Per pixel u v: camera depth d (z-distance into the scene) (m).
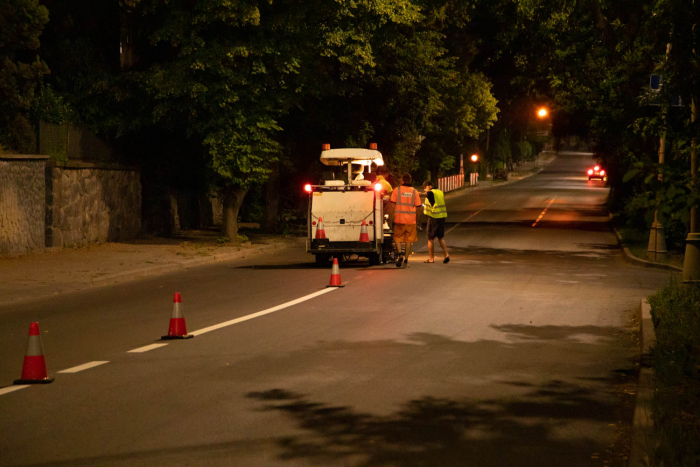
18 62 22.25
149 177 29.00
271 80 25.62
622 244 27.36
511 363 9.27
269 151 26.25
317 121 30.91
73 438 6.36
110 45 26.62
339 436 6.43
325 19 26.02
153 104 25.48
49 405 7.34
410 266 20.78
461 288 16.17
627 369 9.01
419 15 28.27
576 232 34.56
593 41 30.09
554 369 8.98
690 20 7.94
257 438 6.37
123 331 11.34
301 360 9.33
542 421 6.89
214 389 7.95
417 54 31.97
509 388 8.06
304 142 32.91
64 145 23.12
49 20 24.12
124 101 25.55
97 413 7.08
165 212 30.41
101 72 25.33
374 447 6.16
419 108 34.59
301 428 6.65
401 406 7.35
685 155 9.30
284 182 35.53
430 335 10.98
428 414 7.08
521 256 24.17
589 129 40.28
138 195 27.84
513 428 6.68
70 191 23.19
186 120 26.02
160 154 28.69
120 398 7.60
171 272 19.66
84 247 23.72
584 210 50.97
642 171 6.32
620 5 20.31
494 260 22.70
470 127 68.75
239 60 25.14
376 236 20.17
